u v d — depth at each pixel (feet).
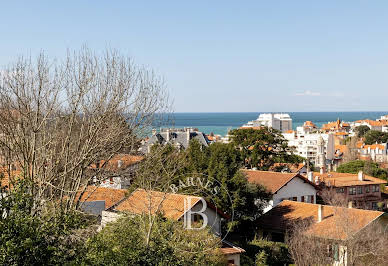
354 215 114.83
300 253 103.09
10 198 41.55
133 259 56.54
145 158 90.58
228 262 94.53
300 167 232.53
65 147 76.69
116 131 79.20
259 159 215.10
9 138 71.87
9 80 73.41
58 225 44.16
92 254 47.57
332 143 395.55
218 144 135.23
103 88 79.82
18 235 39.40
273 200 159.12
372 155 377.50
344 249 102.78
